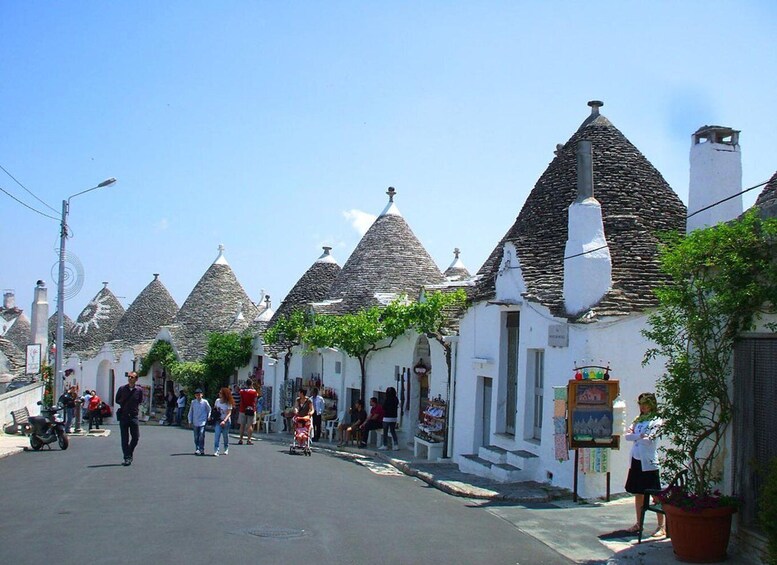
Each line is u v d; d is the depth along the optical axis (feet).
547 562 28.43
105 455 59.98
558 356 45.39
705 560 28.30
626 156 55.36
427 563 27.58
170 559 26.68
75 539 29.30
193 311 148.05
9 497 38.63
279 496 40.50
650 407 32.91
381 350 80.07
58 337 83.05
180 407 126.21
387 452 68.74
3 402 77.15
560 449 42.29
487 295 55.31
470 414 58.29
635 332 43.47
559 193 55.47
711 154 43.27
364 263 95.81
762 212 30.07
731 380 29.81
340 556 27.99
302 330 94.84
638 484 32.71
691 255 29.55
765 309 27.86
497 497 41.96
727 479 30.04
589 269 43.80
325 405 90.33
